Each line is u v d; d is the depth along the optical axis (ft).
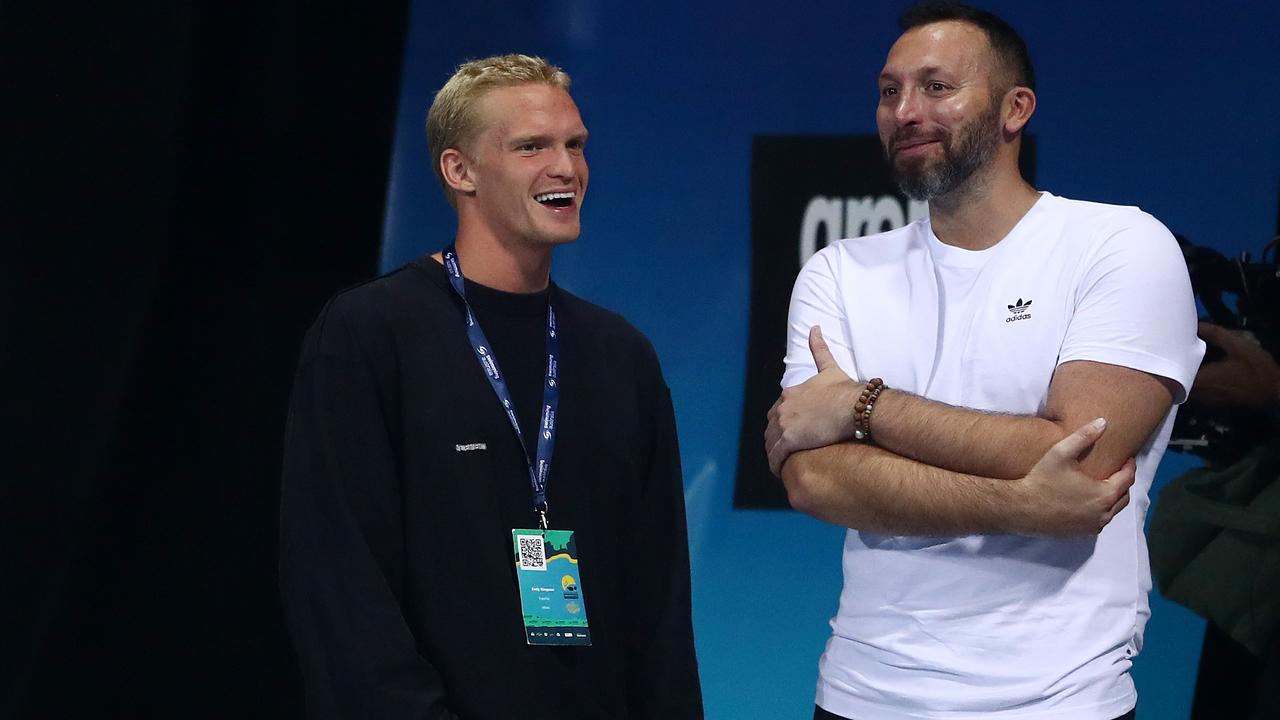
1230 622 42.91
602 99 47.93
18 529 41.06
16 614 40.98
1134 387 28.12
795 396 30.60
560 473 29.01
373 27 45.55
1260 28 46.06
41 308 41.65
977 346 29.91
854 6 47.47
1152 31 46.50
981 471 28.04
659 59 47.88
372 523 27.40
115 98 42.60
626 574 30.27
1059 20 46.85
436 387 28.19
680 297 47.65
